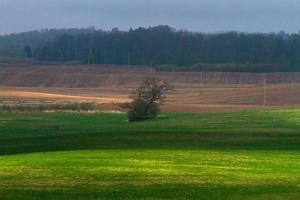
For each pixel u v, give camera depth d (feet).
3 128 554.46
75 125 579.48
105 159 278.67
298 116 554.87
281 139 407.64
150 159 282.56
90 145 372.58
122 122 603.26
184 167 254.88
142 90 624.59
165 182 214.90
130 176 227.40
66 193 193.26
